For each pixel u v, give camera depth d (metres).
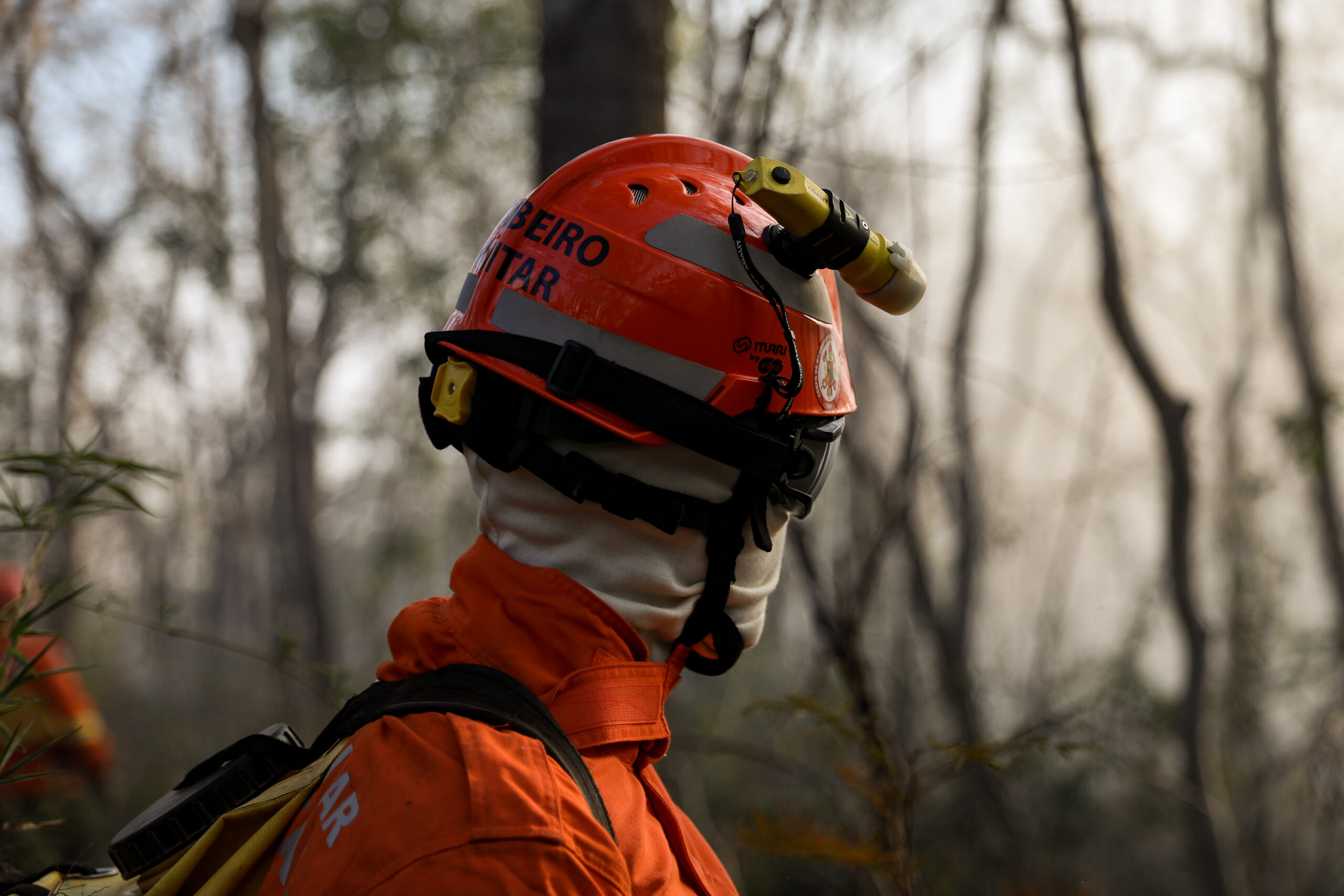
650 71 2.41
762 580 0.97
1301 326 9.90
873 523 6.50
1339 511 9.20
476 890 0.63
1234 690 8.09
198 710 10.22
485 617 0.85
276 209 8.77
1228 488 10.33
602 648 0.84
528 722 0.74
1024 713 8.45
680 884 0.84
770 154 2.89
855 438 4.58
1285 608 9.28
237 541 18.00
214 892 0.76
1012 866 5.23
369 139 11.07
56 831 2.86
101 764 3.18
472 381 0.88
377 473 16.77
